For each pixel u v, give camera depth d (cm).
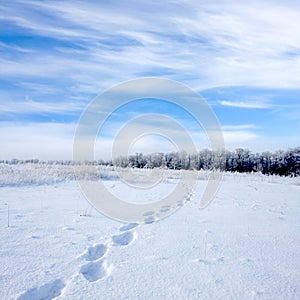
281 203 1067
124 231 585
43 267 370
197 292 305
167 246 474
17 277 336
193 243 494
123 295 296
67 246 462
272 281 336
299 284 329
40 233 538
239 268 377
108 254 430
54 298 288
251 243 498
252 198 1196
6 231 543
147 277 344
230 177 2627
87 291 304
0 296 289
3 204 861
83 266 378
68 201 951
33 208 803
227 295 298
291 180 2625
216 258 416
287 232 587
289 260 411
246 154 4722
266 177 2855
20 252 425
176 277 345
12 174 1512
